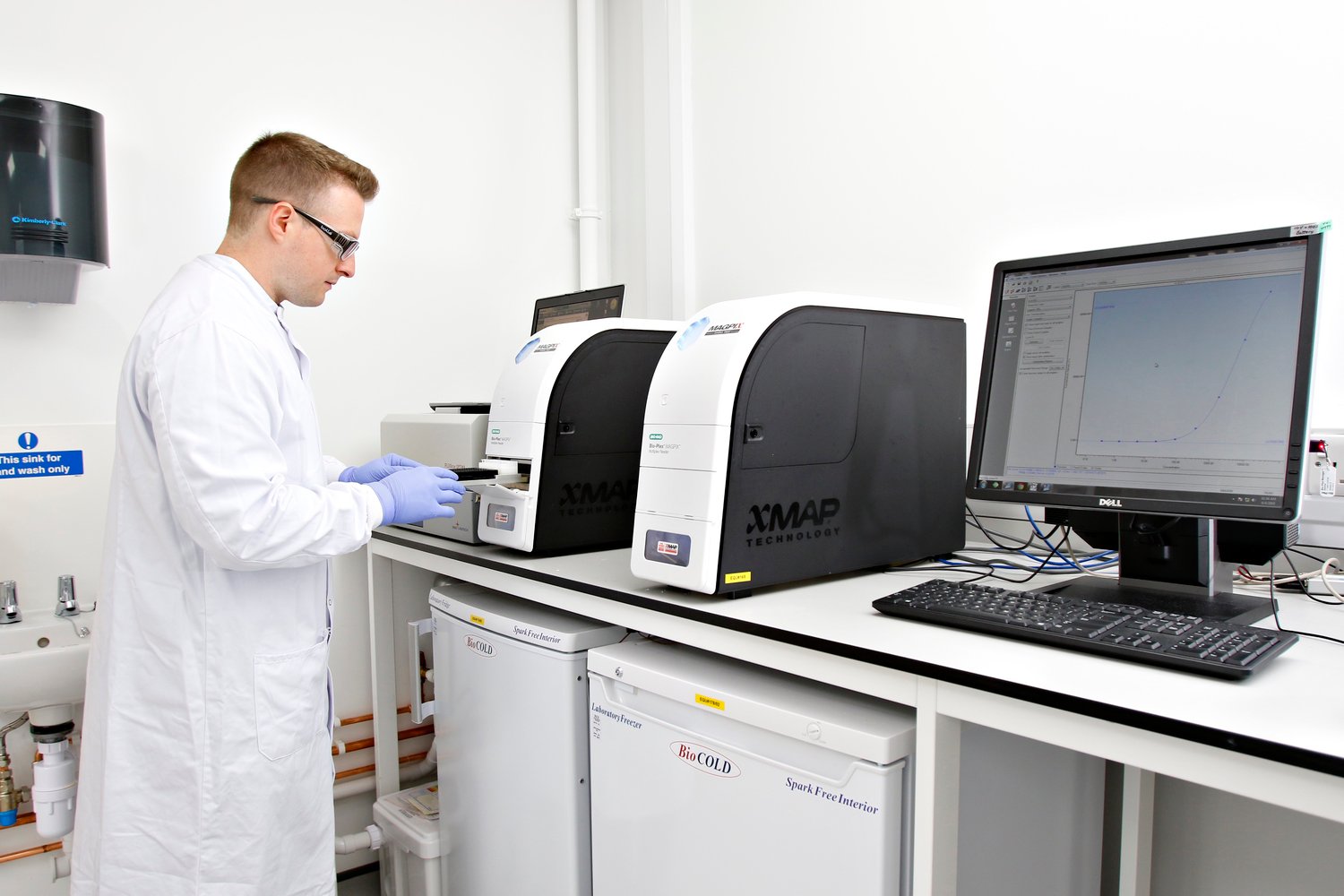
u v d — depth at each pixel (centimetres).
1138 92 154
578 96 261
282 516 120
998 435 129
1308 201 136
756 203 224
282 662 130
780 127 217
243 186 134
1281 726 75
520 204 253
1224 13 144
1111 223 159
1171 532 120
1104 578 129
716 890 120
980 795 110
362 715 228
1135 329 117
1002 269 130
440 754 180
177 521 124
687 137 240
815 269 211
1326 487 125
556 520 164
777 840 111
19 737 185
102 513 190
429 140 237
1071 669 92
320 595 138
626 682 132
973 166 179
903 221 192
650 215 249
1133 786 142
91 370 191
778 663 113
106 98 192
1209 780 78
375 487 140
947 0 181
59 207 167
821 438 132
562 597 147
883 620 114
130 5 194
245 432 119
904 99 190
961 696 95
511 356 253
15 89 183
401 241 233
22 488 183
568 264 264
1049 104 166
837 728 104
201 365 117
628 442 173
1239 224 144
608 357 167
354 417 227
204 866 125
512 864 159
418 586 230
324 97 220
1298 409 102
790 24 212
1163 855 152
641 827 131
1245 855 142
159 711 125
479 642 164
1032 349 127
